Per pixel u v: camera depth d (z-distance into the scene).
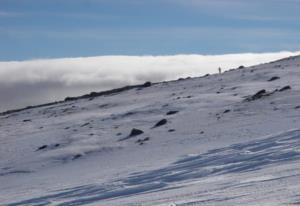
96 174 25.59
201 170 19.42
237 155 22.06
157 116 49.62
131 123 48.12
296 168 15.27
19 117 74.50
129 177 21.38
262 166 17.91
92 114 61.06
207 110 47.88
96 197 17.39
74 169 31.05
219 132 35.38
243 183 13.99
